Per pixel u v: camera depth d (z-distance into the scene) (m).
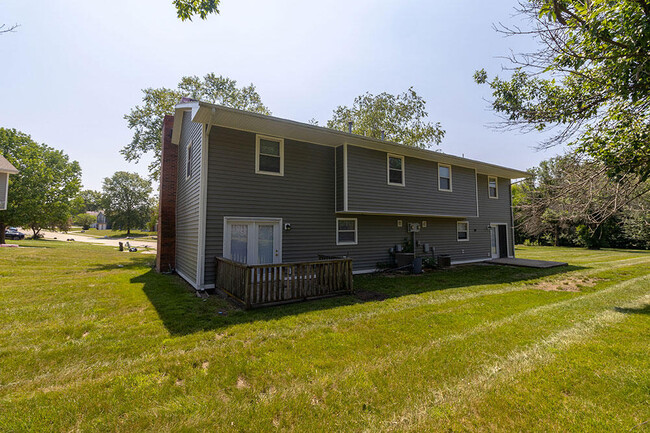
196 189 8.27
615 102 4.26
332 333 4.39
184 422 2.38
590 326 4.63
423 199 11.38
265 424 2.37
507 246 16.09
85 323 4.84
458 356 3.58
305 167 9.32
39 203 25.31
